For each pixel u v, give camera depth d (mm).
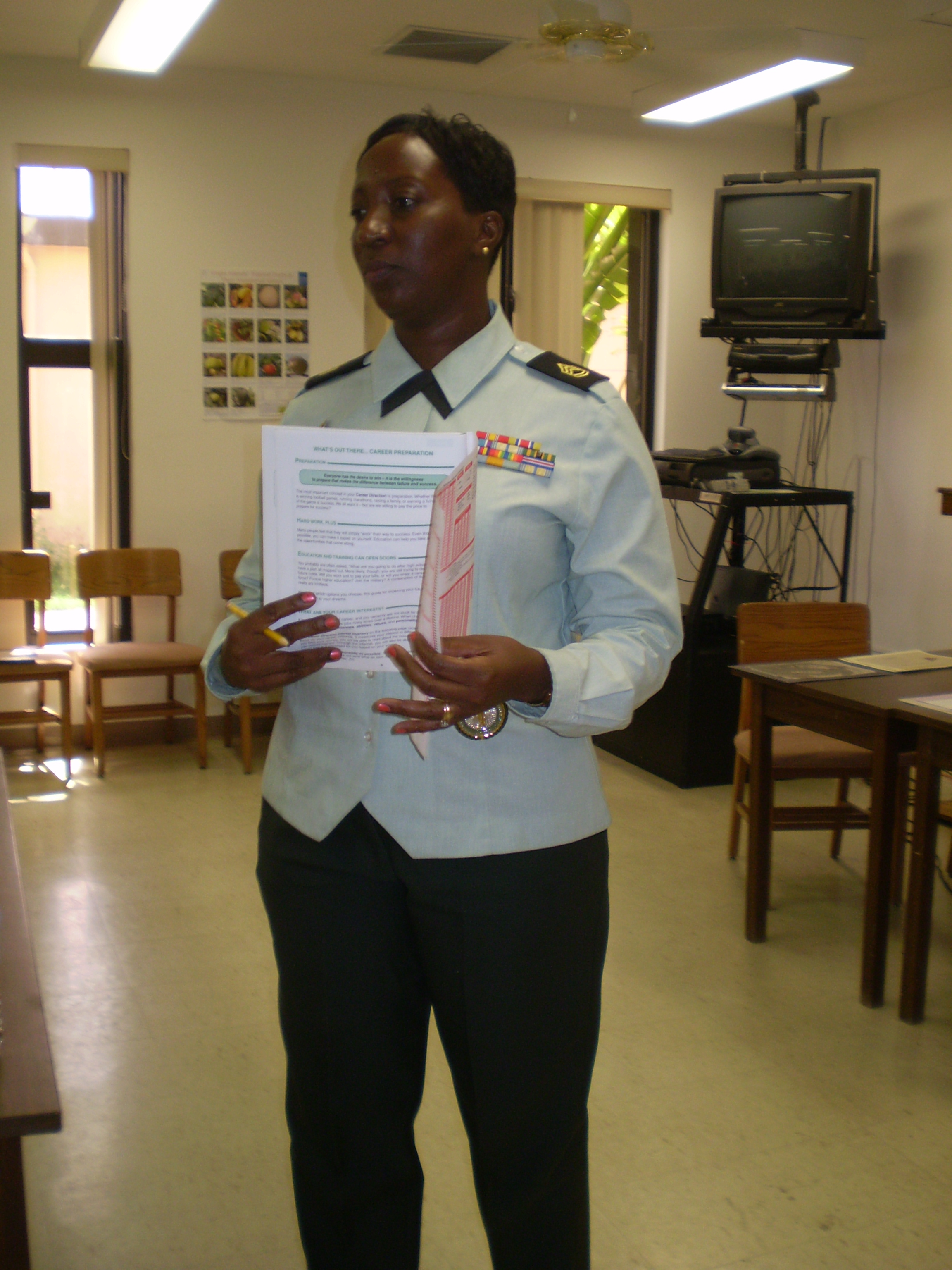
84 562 4617
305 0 3746
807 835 3949
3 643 4688
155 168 4645
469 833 1151
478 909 1162
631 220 5531
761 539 5738
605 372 5680
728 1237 1858
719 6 3740
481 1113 1214
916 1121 2203
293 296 4898
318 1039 1250
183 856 3588
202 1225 1876
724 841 3791
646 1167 2043
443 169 1124
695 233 5535
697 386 5648
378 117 4895
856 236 4457
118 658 4391
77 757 4715
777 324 4707
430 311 1168
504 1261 1260
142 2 3330
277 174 4801
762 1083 2334
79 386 4762
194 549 4926
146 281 4703
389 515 1016
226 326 4828
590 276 5586
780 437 5789
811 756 3182
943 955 2971
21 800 4133
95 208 4594
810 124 5473
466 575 1057
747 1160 2070
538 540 1158
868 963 2664
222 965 2840
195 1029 2525
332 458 1006
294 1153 1328
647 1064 2402
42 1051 980
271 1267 1776
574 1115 1247
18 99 4438
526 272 5211
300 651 1058
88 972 2795
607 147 5285
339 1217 1299
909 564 5055
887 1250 1830
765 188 4574
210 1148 2090
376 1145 1278
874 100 4988
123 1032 2512
